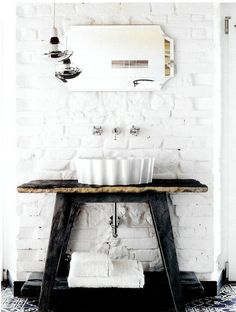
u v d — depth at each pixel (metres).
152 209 2.07
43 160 2.47
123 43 2.44
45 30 2.46
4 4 2.53
